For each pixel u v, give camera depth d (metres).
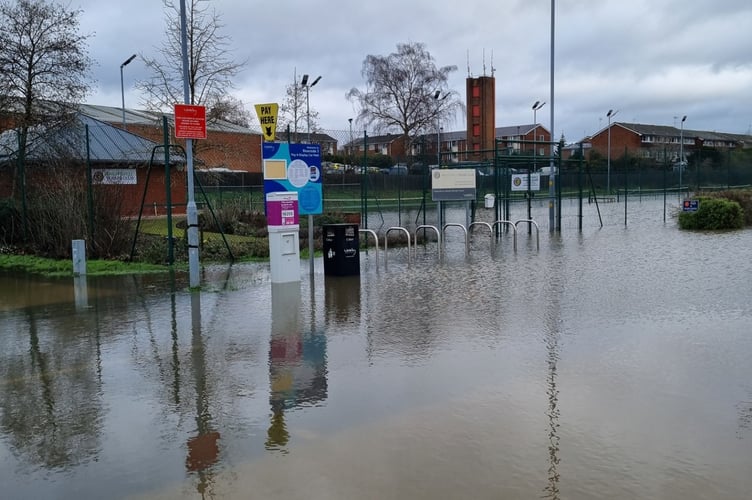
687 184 46.34
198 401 5.90
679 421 5.16
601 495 4.00
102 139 29.41
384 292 11.38
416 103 73.44
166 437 5.09
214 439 5.02
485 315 9.25
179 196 31.84
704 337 7.74
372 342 7.86
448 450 4.68
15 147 22.69
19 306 10.68
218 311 9.93
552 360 6.89
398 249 18.77
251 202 27.83
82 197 16.77
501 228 23.36
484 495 4.02
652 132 92.56
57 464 4.66
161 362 7.19
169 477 4.39
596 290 11.09
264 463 4.56
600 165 52.34
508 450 4.66
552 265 14.46
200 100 23.66
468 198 19.70
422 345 7.67
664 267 13.74
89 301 11.00
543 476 4.26
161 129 27.80
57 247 16.72
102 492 4.21
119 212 16.91
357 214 22.75
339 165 43.00
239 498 4.07
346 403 5.72
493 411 5.43
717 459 4.48
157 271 14.38
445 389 6.03
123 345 7.96
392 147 74.19
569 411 5.41
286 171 12.51
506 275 13.08
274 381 6.41
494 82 73.50
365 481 4.24
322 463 4.53
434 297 10.80
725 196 25.08
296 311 9.84
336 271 13.33
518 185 22.14
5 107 23.25
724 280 11.82
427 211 33.88
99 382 6.54
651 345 7.42
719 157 55.50
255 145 45.75
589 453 4.60
